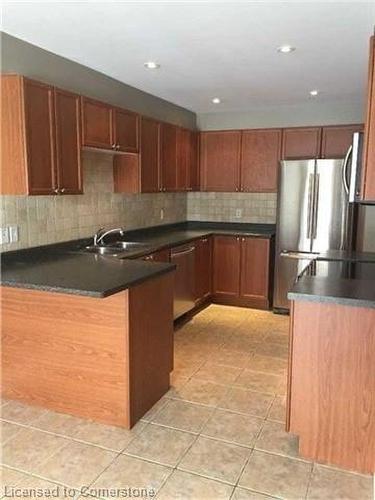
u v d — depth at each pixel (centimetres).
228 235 515
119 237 434
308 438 226
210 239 516
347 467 220
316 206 460
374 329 207
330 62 334
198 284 488
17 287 244
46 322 265
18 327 273
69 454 228
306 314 218
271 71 360
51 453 229
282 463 223
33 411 271
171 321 301
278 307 493
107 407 257
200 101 488
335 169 448
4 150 275
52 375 269
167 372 298
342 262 304
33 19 250
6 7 232
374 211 466
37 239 329
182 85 412
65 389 267
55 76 319
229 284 523
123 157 412
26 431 249
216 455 229
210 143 547
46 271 270
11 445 235
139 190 411
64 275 258
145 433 249
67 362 264
